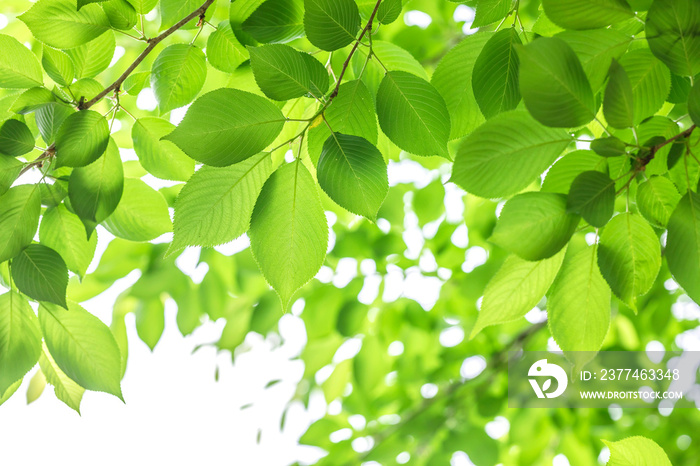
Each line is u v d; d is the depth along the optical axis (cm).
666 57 90
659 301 190
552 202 90
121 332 164
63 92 101
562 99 88
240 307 194
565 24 91
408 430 221
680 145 92
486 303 96
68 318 104
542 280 96
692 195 90
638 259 93
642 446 91
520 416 215
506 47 98
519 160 90
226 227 96
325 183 95
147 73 104
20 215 100
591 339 96
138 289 164
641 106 96
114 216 106
